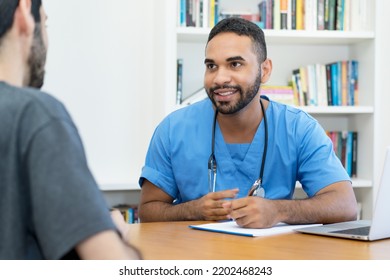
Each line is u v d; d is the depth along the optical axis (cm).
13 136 64
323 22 269
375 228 120
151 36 277
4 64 74
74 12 268
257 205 136
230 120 172
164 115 251
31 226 66
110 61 273
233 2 280
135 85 276
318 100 274
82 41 270
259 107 175
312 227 137
